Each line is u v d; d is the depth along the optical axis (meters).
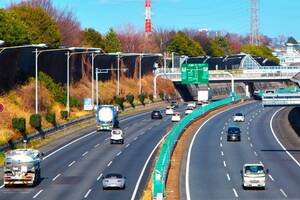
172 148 88.94
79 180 65.25
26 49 126.25
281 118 149.62
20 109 113.88
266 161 82.44
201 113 149.88
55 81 148.38
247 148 96.31
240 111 170.12
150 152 88.25
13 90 119.62
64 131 115.75
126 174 69.06
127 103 172.62
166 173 67.50
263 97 89.75
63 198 54.91
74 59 160.75
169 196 57.12
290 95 88.44
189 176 69.88
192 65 177.00
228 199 55.56
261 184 61.03
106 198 54.72
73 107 139.50
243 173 62.06
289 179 68.12
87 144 98.31
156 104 193.50
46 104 125.88
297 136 114.19
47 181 64.81
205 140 106.06
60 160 80.94
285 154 89.50
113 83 189.38
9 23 119.94
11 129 94.12
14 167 60.72
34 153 63.28
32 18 148.12
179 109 178.50
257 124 135.75
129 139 105.06
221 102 181.88
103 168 73.69
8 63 118.31
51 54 144.88
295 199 55.56
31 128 101.62
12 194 57.12
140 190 58.91
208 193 59.03
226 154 89.19
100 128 118.94
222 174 71.31
